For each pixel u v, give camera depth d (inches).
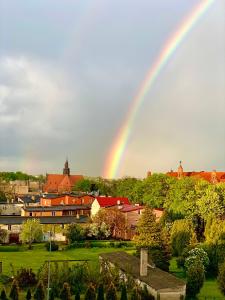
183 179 4724.4
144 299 2103.8
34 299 2113.7
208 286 2642.7
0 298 2091.5
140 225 3100.4
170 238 3403.1
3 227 4338.1
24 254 3604.8
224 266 2287.2
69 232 4200.3
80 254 3627.0
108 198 5324.8
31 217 4667.8
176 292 2086.6
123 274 2397.9
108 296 2106.3
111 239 4389.8
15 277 2306.8
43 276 2325.3
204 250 2923.2
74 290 2262.6
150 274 2316.7
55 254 3619.6
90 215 5290.4
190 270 2348.7
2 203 6437.0
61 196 6215.6
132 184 6702.8
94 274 2365.9
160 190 5418.3
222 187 4092.0
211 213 3767.2
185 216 4242.1
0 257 3435.0
